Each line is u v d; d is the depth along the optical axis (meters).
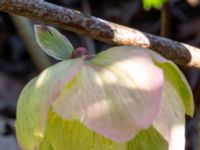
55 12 0.25
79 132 0.25
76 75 0.24
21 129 0.24
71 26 0.26
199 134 0.33
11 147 0.48
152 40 0.27
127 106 0.23
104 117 0.23
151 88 0.23
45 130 0.24
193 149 0.46
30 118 0.24
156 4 0.37
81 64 0.24
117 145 0.24
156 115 0.23
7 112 0.60
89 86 0.23
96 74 0.24
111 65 0.24
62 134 0.25
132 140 0.24
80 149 0.25
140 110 0.23
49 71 0.24
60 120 0.25
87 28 0.26
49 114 0.24
